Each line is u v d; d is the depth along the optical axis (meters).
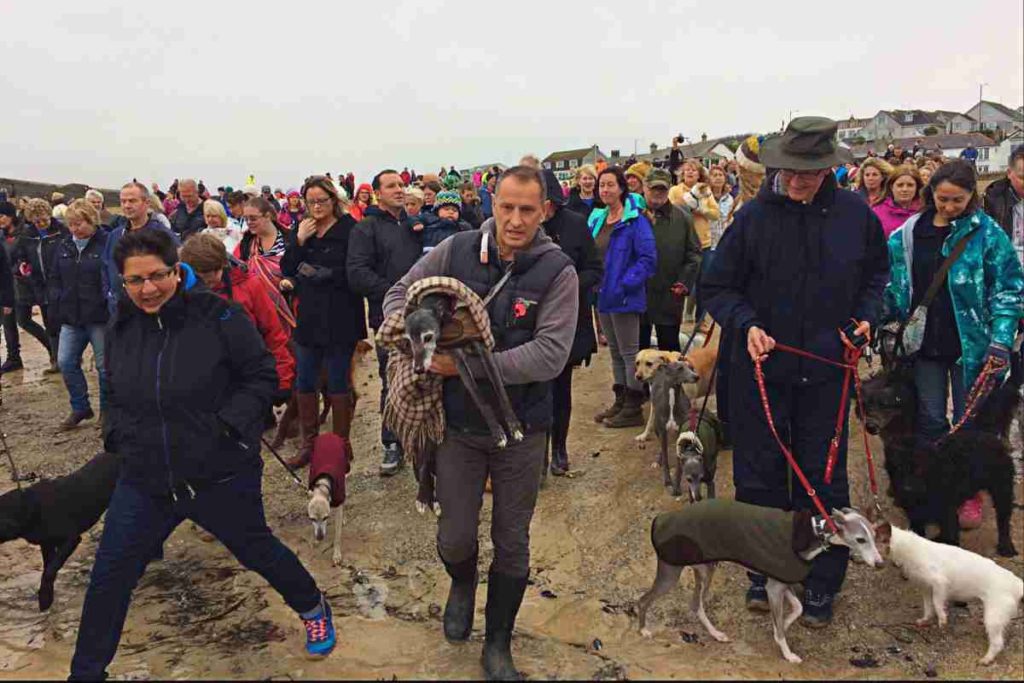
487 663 3.58
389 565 4.80
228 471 3.44
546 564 4.76
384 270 5.73
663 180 6.62
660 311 6.84
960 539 4.69
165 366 3.34
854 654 3.79
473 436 3.35
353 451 6.76
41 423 8.20
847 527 3.61
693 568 4.27
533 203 3.24
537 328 3.33
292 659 3.81
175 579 4.69
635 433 6.74
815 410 3.94
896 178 6.36
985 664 3.66
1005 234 4.50
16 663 3.92
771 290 3.87
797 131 3.62
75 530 4.37
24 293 10.52
